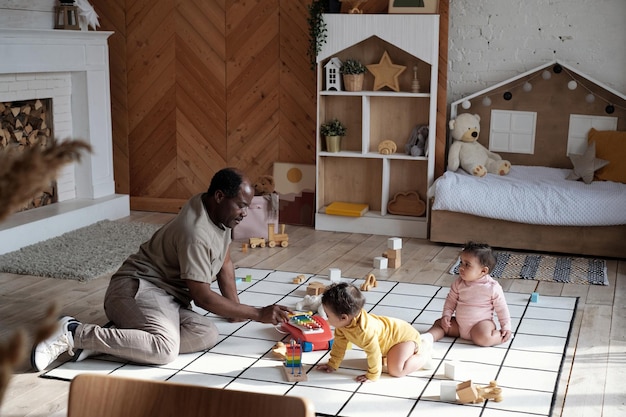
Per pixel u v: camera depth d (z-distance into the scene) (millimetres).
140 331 3098
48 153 678
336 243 5293
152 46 6176
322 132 5703
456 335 3463
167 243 3270
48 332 647
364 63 5648
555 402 2814
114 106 6363
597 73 5406
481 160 5445
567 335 3465
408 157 5441
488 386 2846
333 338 3354
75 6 5504
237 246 5164
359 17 5391
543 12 5453
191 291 3178
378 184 5785
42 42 5203
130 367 3104
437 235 5211
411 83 5562
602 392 2898
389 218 5547
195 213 3199
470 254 3324
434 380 3004
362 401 2799
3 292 4117
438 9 5312
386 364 3096
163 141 6297
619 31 5305
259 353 3268
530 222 4918
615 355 3256
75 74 5770
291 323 3398
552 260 4809
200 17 6023
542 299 4004
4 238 4816
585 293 4141
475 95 5609
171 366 3115
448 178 5199
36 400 2812
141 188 6418
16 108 5312
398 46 5352
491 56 5633
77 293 4125
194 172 6270
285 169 5949
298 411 1169
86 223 5629
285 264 4715
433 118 5395
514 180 5203
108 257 4762
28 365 3111
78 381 1240
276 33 5863
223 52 6016
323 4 5496
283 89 5930
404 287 4219
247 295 4035
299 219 5922
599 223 4797
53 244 5047
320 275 4453
